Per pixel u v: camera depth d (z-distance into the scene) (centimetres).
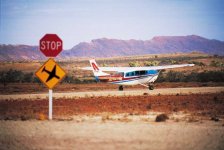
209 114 3747
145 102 4975
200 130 2653
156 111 3994
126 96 6009
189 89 7650
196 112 3912
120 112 3903
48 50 3023
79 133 2503
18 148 2083
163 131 2583
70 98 5772
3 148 2083
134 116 3547
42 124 2886
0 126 2791
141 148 2072
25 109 4262
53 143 2203
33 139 2319
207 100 5184
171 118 3312
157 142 2228
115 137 2369
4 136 2414
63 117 3478
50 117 3186
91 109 4203
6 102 5172
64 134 2472
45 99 5681
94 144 2170
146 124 2905
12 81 13600
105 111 4006
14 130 2625
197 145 2159
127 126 2789
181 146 2128
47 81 3058
